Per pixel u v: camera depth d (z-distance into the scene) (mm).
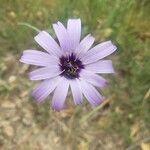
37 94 68
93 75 73
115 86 111
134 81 111
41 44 70
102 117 108
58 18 105
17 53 112
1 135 101
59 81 70
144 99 109
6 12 114
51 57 70
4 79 108
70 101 107
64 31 73
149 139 107
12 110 105
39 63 69
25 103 106
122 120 108
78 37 73
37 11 115
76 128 105
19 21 112
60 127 104
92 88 71
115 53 113
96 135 106
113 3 114
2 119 104
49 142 103
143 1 116
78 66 74
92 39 75
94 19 111
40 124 104
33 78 68
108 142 105
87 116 106
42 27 112
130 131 107
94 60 74
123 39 114
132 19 116
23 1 114
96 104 71
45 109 104
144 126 108
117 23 114
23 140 102
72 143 104
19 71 109
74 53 74
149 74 109
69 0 106
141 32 118
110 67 74
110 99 110
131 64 113
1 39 112
